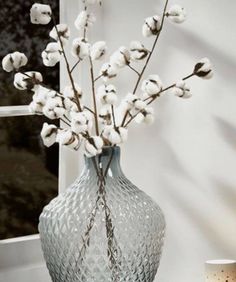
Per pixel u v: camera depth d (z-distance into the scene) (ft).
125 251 5.73
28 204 6.75
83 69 6.94
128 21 6.73
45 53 5.70
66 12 6.85
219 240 6.19
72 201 5.80
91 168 5.85
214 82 6.11
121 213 5.73
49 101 5.47
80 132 5.45
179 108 6.41
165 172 6.59
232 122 5.99
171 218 6.59
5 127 6.55
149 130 6.70
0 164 6.54
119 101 6.95
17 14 6.52
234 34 5.91
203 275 6.34
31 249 6.76
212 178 6.19
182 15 5.70
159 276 6.81
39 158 6.79
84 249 5.71
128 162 6.95
